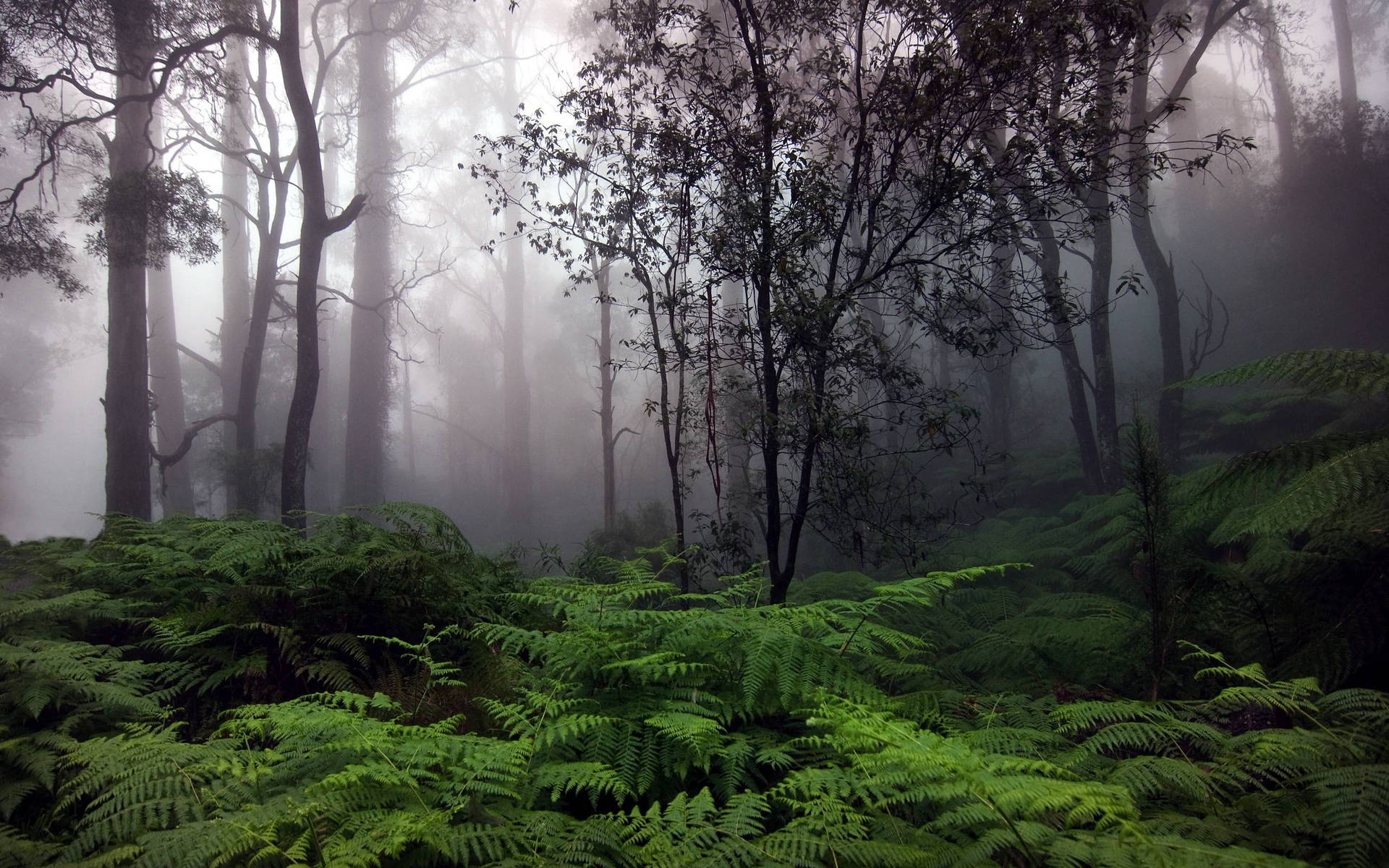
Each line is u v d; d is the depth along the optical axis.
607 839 2.09
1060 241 6.89
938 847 2.03
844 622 3.42
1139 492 3.92
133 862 1.98
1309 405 13.54
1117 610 5.29
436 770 2.58
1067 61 5.92
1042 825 1.96
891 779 2.16
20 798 2.51
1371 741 2.29
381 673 3.63
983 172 5.78
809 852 1.98
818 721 2.42
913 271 6.18
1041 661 4.68
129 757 2.46
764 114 6.17
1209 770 2.43
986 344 6.73
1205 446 15.33
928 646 3.41
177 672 3.34
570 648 3.07
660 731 2.72
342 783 2.17
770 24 6.57
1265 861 1.69
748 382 6.70
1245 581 3.67
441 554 4.59
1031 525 13.14
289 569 4.05
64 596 3.65
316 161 14.98
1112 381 14.73
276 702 3.44
